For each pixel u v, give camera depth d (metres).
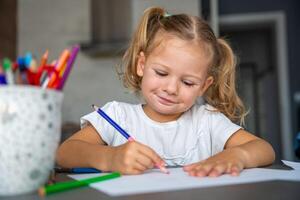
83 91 2.78
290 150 3.07
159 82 0.76
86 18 2.85
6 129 0.37
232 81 0.97
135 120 0.92
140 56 0.85
